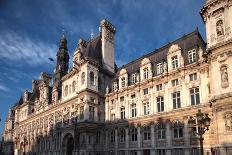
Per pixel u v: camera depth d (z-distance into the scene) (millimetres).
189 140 41312
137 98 52750
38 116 83375
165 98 47000
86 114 56656
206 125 23781
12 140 111812
